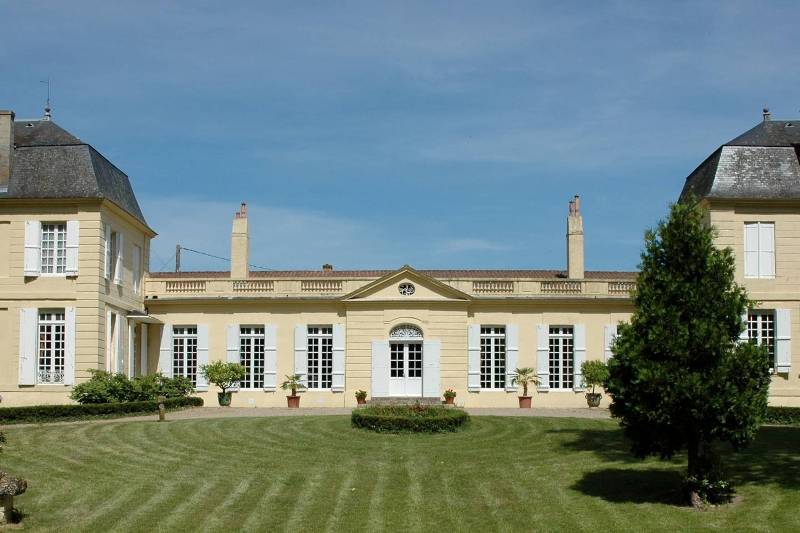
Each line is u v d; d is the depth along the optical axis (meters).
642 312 17.58
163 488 19.39
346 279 39.41
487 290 39.31
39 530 16.11
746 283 33.94
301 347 39.16
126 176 38.62
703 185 35.28
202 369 37.66
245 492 19.20
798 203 34.03
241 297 39.31
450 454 23.50
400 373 38.91
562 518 17.06
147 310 39.75
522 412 34.97
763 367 17.06
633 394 17.28
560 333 39.44
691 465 17.73
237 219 40.84
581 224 41.19
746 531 15.58
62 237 33.91
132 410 31.38
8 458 22.09
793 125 36.34
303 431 26.81
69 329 33.19
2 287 33.47
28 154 34.31
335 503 18.36
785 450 22.47
